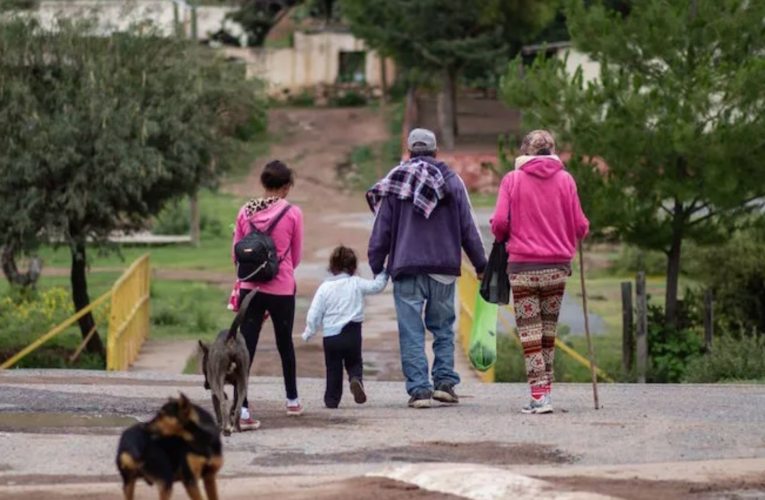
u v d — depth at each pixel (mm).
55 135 73938
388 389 45344
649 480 25734
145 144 77062
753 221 74188
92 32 78938
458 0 185375
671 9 72562
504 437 31953
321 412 37250
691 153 68500
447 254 37531
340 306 38156
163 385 44719
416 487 24984
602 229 74188
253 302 34406
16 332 78375
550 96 73312
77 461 29047
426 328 39312
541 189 35188
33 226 76438
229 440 31781
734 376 59031
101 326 86438
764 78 68312
